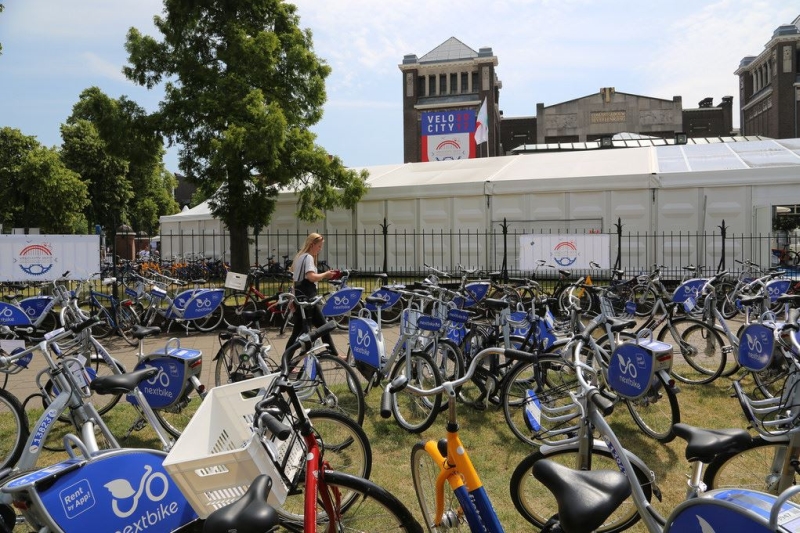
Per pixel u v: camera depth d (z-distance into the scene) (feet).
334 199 52.65
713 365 21.53
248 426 10.18
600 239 38.91
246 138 45.68
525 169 57.00
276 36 50.62
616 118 201.05
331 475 9.21
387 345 28.89
